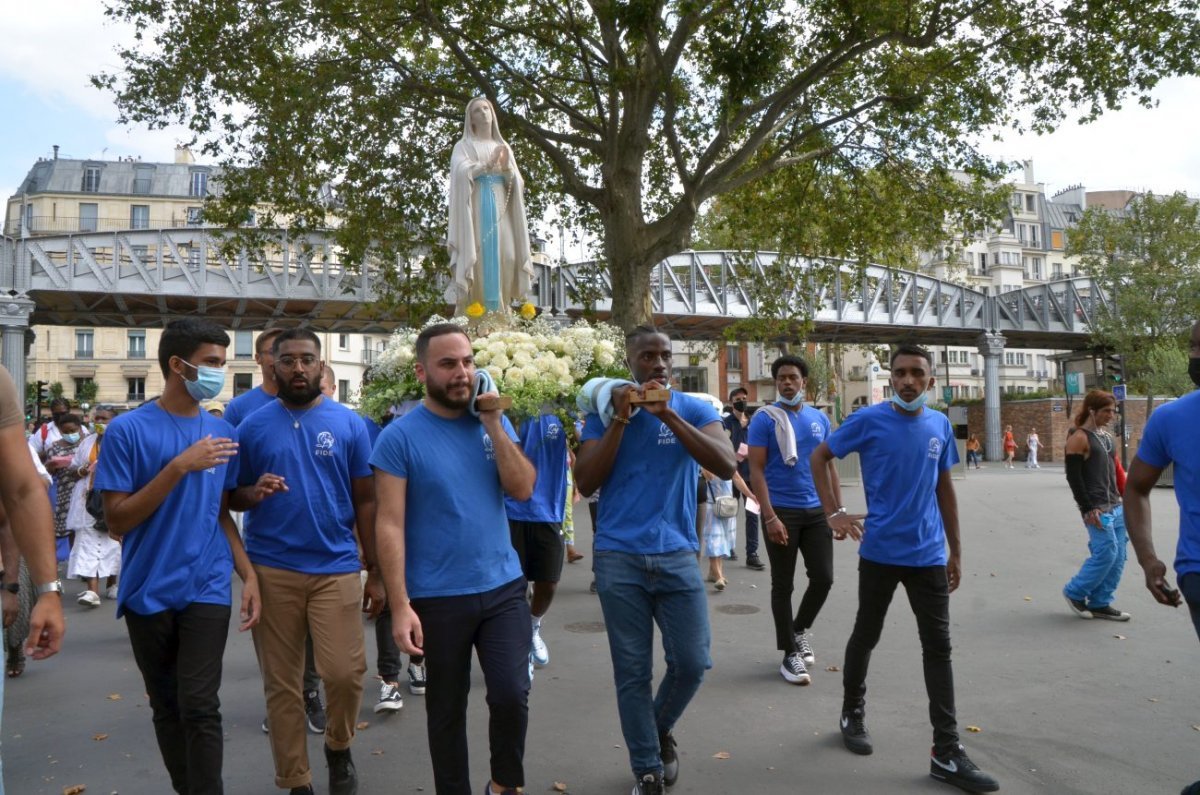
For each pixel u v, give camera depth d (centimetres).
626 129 1630
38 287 2542
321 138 1656
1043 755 441
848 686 456
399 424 345
